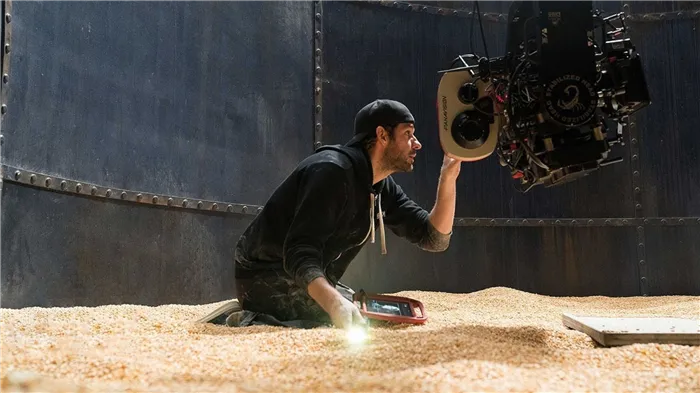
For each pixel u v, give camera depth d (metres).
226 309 3.47
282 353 2.22
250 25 6.15
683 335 2.54
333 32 6.70
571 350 2.35
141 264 5.22
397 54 6.93
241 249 3.38
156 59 5.45
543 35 2.79
